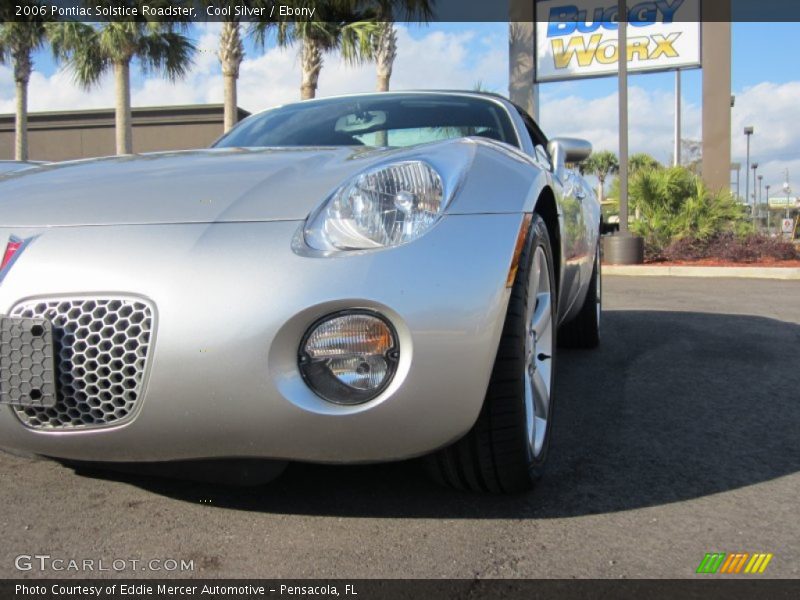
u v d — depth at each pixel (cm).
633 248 1099
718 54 1404
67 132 2139
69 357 160
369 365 156
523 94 1563
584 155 310
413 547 173
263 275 155
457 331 159
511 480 192
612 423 277
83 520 185
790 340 453
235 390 153
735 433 264
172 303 155
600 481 216
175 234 165
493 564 165
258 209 170
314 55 1361
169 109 2005
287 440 157
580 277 352
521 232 182
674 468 228
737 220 1218
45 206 182
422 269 159
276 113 329
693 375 358
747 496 206
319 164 196
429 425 160
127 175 200
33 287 162
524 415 185
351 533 179
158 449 160
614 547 174
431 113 302
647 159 2506
